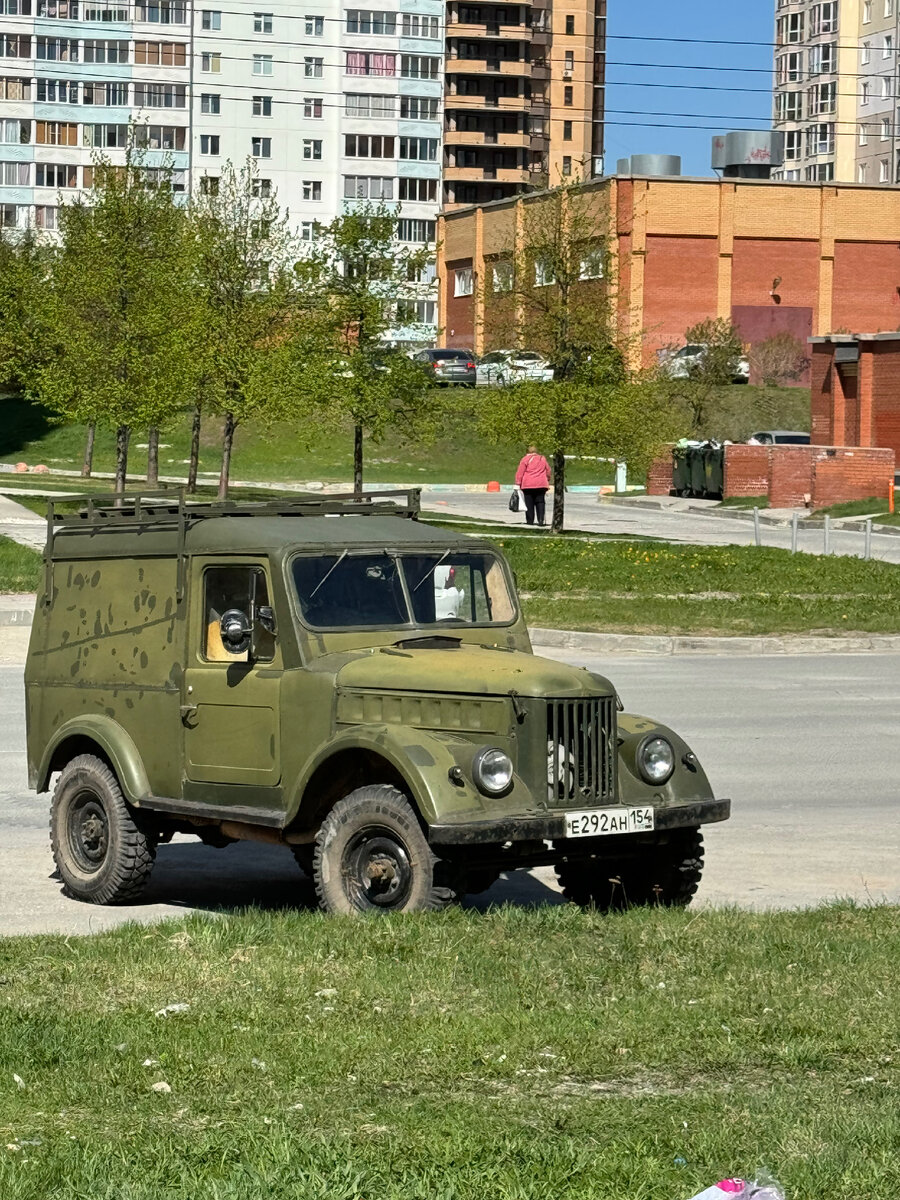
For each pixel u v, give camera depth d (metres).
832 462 67.81
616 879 12.74
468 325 132.88
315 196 181.75
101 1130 7.41
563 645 32.34
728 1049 8.55
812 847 15.23
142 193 70.12
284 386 61.50
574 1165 6.87
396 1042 8.63
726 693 26.00
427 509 68.88
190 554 12.82
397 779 11.66
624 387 57.00
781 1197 5.88
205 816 12.38
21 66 165.88
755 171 121.00
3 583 35.66
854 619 35.03
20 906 13.02
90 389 63.28
